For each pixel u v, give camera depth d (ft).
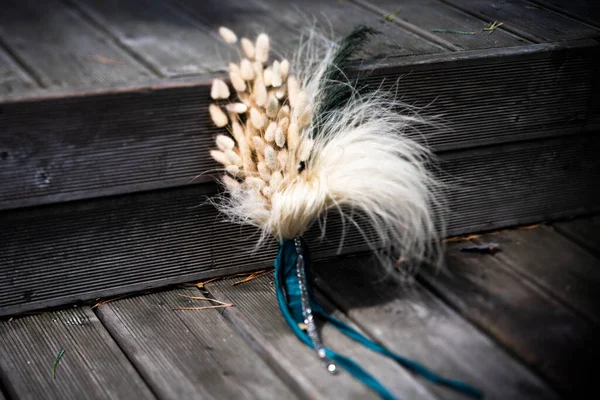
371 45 6.67
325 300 6.25
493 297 6.18
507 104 6.66
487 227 6.90
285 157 6.10
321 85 6.32
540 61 6.61
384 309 6.15
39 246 6.22
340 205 6.43
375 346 5.85
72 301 6.37
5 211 6.11
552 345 5.83
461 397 5.59
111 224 6.29
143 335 6.14
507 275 6.39
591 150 6.97
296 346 5.94
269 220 6.12
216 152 6.11
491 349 5.87
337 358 5.77
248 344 6.05
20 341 6.15
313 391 5.64
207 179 6.31
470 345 5.89
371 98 6.40
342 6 7.34
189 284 6.54
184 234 6.42
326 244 6.62
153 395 5.79
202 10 7.20
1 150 5.98
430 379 5.66
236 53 6.54
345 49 6.37
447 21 7.07
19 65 6.30
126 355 6.04
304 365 5.81
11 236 6.16
